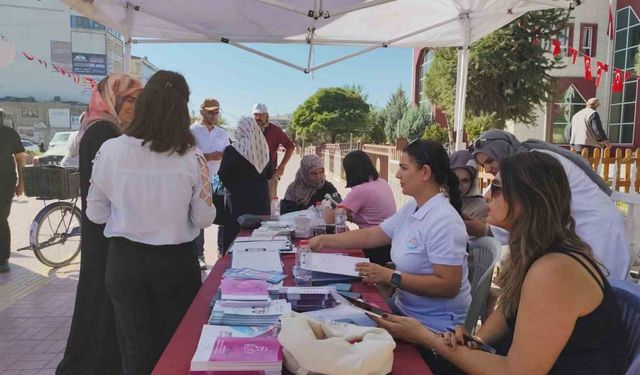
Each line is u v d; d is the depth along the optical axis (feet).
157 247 7.46
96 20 17.34
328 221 11.58
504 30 44.65
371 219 12.73
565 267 4.97
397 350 5.60
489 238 9.25
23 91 163.63
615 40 75.97
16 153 19.19
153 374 4.76
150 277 7.48
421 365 5.20
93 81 49.78
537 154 5.46
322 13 13.33
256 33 20.57
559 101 76.48
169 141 7.32
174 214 7.48
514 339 5.19
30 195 19.51
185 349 5.33
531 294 5.01
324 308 6.31
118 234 7.47
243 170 15.35
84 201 9.12
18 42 161.89
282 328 4.83
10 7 159.63
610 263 8.41
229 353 4.70
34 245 19.11
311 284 7.63
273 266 8.20
